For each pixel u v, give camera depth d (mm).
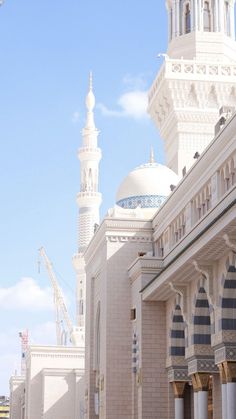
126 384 58125
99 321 65125
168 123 73000
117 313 59562
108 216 61844
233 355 41844
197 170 50062
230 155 44469
